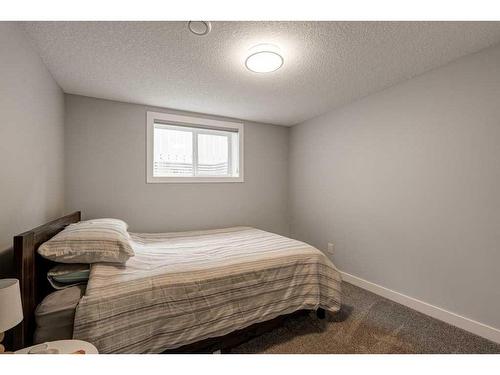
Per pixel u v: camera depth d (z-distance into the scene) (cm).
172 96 251
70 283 145
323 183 317
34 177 157
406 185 221
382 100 241
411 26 145
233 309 156
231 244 222
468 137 179
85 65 185
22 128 139
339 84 228
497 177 165
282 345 164
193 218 306
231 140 347
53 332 118
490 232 169
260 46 162
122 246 154
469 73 178
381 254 244
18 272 111
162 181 285
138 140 271
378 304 225
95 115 250
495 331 165
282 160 377
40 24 137
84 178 245
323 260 198
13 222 128
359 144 266
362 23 141
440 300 197
